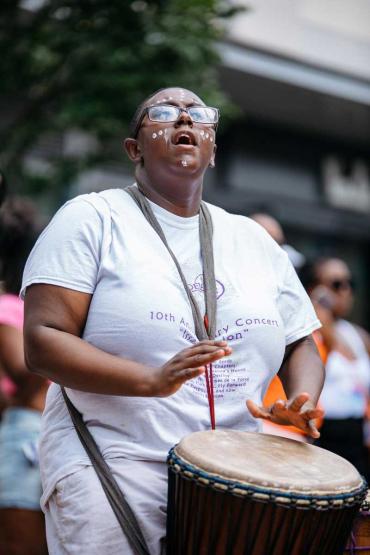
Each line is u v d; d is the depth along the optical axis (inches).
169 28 263.9
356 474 98.1
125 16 262.2
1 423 157.2
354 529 107.6
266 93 482.6
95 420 103.5
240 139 523.2
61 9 268.4
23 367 154.8
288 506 89.7
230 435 102.0
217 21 284.8
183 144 110.6
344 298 215.2
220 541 92.7
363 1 489.4
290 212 533.6
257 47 453.4
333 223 550.0
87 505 98.4
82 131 300.8
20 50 273.3
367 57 488.7
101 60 263.9
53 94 286.7
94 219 106.2
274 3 460.4
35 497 152.6
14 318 157.5
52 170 317.1
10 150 298.2
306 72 471.5
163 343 101.7
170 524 98.0
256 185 525.7
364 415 200.7
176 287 105.7
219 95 279.3
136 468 100.2
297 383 112.5
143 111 114.0
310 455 100.7
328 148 553.9
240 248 115.1
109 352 102.0
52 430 106.8
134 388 95.0
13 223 164.7
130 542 97.9
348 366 200.7
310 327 117.5
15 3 266.2
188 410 102.9
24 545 152.2
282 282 117.9
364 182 566.3
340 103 496.4
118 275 103.2
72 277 102.5
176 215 112.5
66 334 100.0
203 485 91.2
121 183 423.8
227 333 106.8
